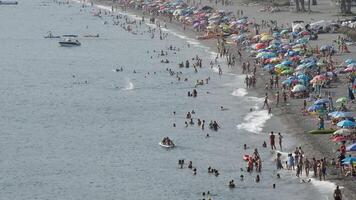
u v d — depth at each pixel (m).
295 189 183.62
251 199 178.00
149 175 199.62
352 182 183.62
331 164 196.25
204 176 197.12
